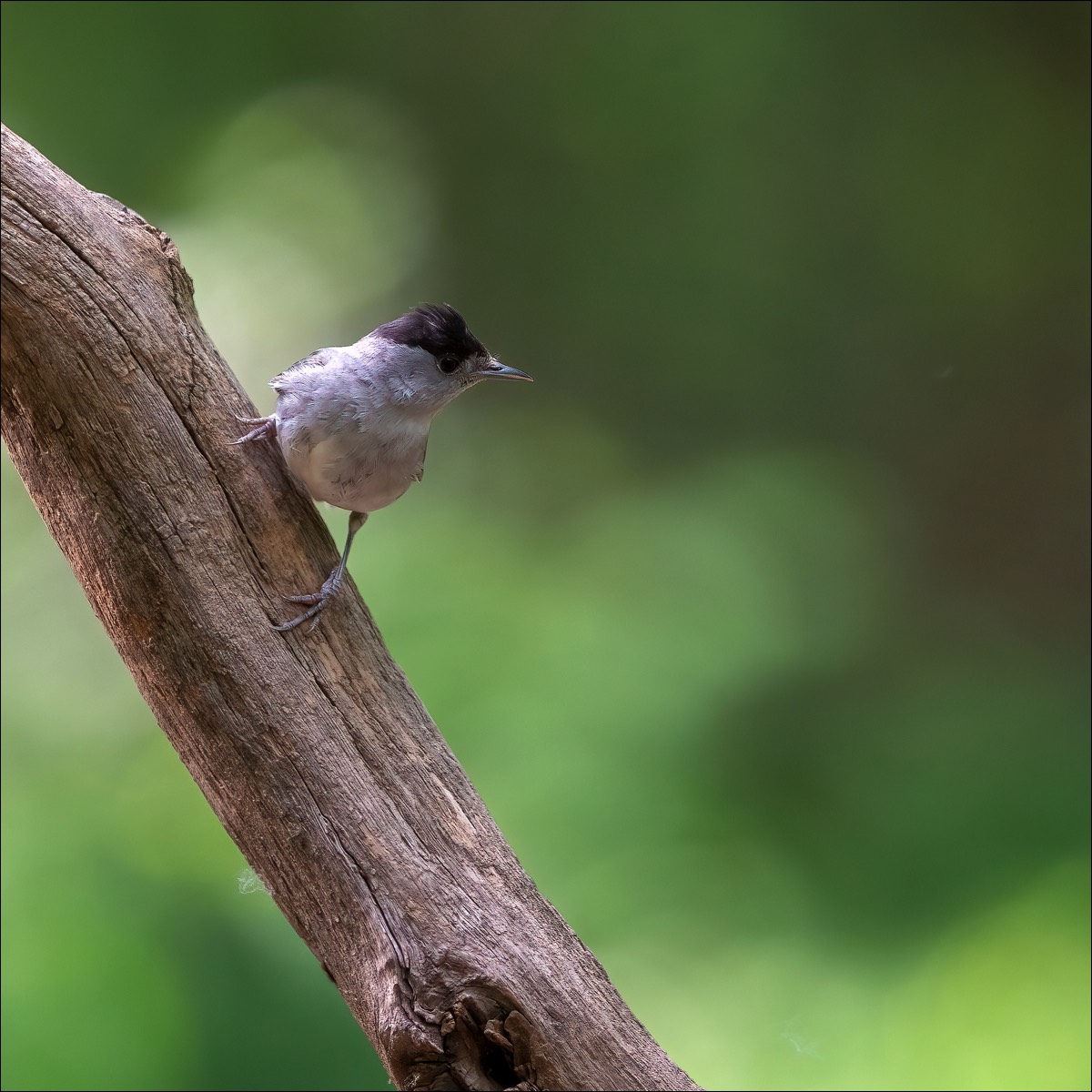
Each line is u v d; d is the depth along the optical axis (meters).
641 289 17.69
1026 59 17.84
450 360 6.38
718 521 13.62
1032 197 17.95
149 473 5.14
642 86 17.47
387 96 17.47
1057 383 17.80
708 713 11.56
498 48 17.52
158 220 16.25
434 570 12.48
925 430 17.77
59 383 5.00
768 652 12.36
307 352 16.73
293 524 5.48
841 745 11.85
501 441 16.41
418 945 5.08
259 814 5.23
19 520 13.56
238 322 16.66
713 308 17.70
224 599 5.23
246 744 5.20
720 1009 9.84
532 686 11.36
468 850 5.30
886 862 10.88
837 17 17.38
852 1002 9.92
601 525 13.75
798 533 14.26
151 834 10.26
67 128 15.91
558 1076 5.03
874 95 17.83
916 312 17.91
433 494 14.99
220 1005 9.12
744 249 17.75
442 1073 4.99
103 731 11.80
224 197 16.81
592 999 5.19
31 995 8.74
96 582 5.21
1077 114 17.98
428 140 17.64
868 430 17.70
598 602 12.37
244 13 16.59
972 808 11.20
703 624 12.50
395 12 17.22
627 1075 5.14
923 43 17.69
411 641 11.77
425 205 17.67
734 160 17.70
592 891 10.24
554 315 17.72
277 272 16.84
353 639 5.45
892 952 10.27
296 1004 9.32
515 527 13.91
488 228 17.78
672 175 17.67
